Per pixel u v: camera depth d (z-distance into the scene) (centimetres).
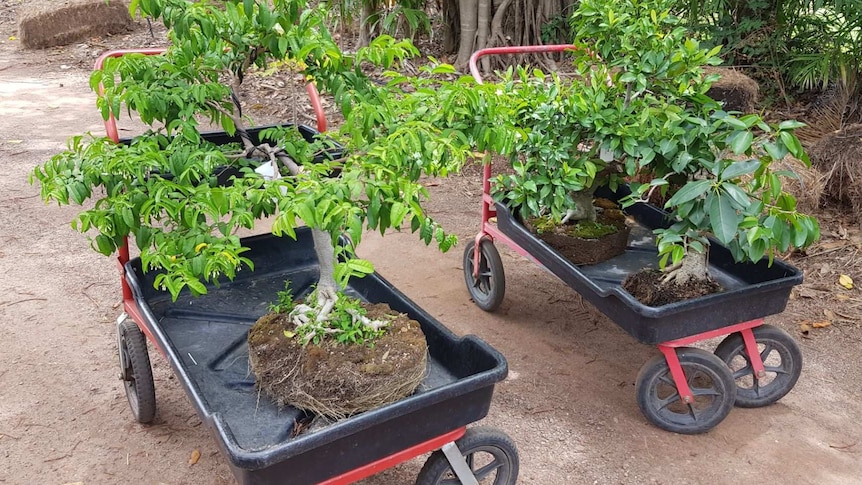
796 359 263
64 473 234
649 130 256
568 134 281
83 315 324
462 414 188
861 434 258
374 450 178
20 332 309
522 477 235
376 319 207
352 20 690
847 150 420
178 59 203
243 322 242
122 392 275
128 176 204
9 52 754
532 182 276
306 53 184
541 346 309
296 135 236
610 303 249
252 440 186
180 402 269
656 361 247
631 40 270
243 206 183
